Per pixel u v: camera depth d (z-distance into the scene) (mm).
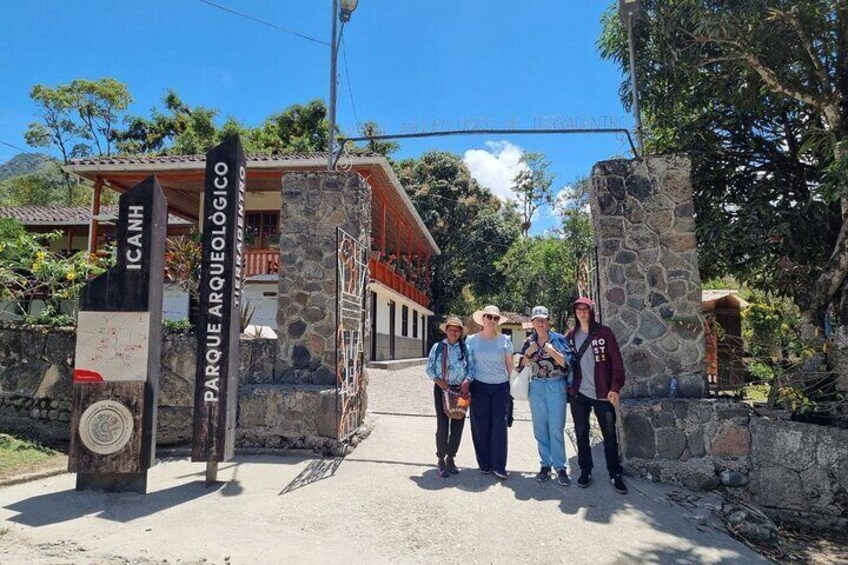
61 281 8258
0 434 6746
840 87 8016
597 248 6879
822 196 7344
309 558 3883
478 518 4699
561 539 4375
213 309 5504
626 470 6004
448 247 35875
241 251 5754
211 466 5434
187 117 32469
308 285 7543
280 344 7457
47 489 5191
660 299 6527
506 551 4137
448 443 5848
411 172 35625
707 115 9070
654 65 8562
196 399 5445
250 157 15266
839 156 6930
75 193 40094
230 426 5531
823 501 5543
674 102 8773
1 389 7215
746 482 5805
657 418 6012
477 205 35812
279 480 5605
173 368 7137
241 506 4852
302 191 7715
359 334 7637
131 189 5461
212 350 5484
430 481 5617
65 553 3781
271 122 32781
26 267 8094
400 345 24656
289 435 6781
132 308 5309
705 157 8945
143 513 4641
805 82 8234
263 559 3832
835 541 5270
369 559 3916
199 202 18984
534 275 34656
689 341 6422
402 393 11984
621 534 4523
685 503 5305
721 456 5879
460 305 39500
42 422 7078
